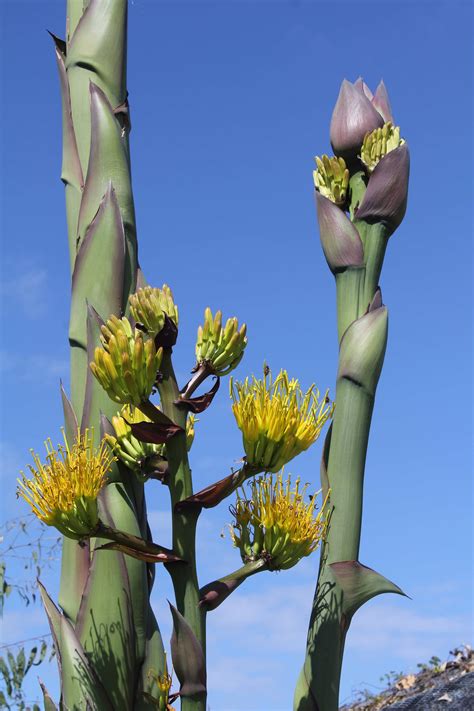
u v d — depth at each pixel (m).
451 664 5.14
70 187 2.99
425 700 4.27
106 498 2.63
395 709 4.30
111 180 2.90
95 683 2.51
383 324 2.55
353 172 2.76
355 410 2.53
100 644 2.54
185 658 2.09
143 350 2.13
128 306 2.86
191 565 2.17
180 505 2.17
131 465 2.43
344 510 2.51
